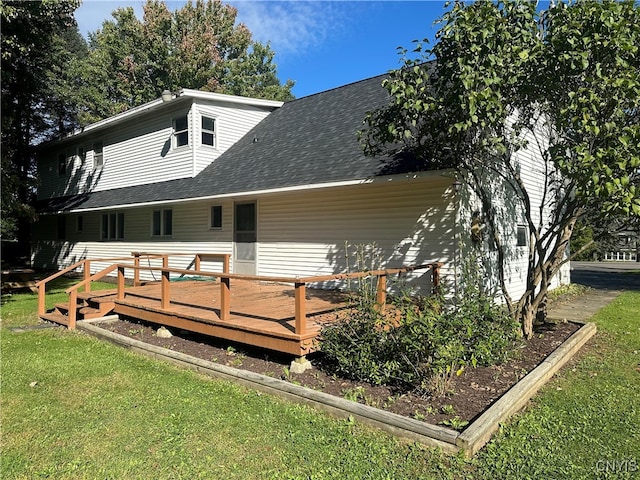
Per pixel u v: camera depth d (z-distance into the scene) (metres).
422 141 6.82
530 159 10.42
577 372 5.18
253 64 37.31
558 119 5.11
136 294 8.72
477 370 5.00
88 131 16.55
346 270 8.54
